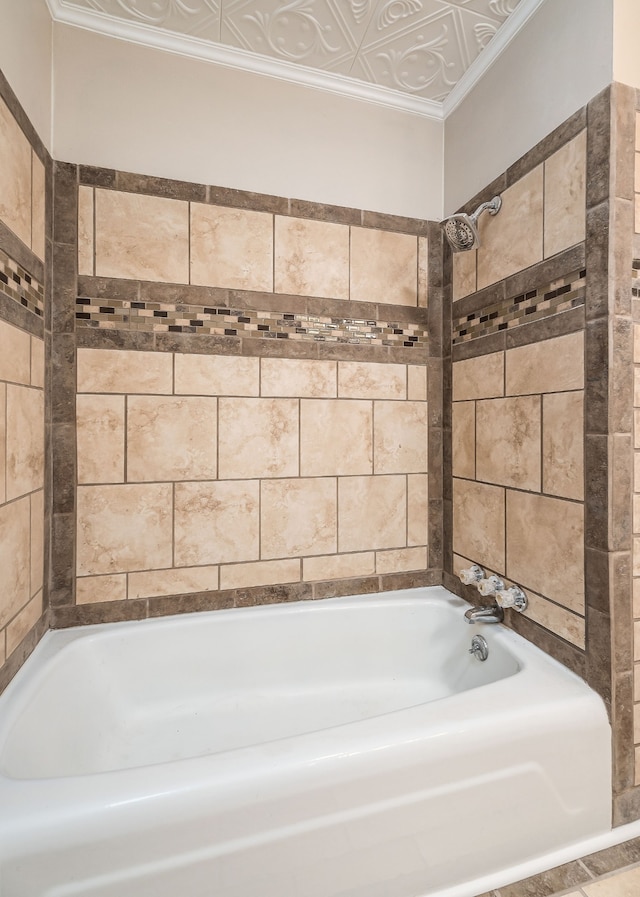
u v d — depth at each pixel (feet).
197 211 4.68
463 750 2.99
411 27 4.37
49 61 4.20
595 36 3.46
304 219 5.04
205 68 4.70
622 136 3.35
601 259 3.39
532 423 4.13
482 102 4.84
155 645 4.49
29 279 3.75
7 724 3.05
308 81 4.99
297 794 2.65
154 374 4.57
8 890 2.23
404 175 5.43
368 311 5.30
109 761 3.93
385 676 5.03
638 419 3.43
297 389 5.04
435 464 5.57
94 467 4.43
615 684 3.36
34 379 3.87
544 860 3.21
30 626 3.85
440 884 2.98
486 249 4.76
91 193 4.38
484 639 4.45
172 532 4.67
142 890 2.40
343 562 5.24
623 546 3.38
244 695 4.71
